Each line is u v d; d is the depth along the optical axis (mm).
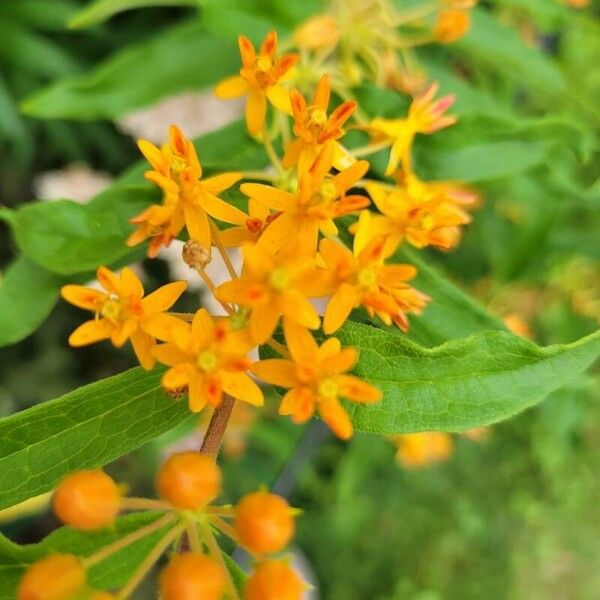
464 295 80
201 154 89
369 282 62
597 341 63
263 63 73
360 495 245
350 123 91
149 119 144
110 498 57
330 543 251
